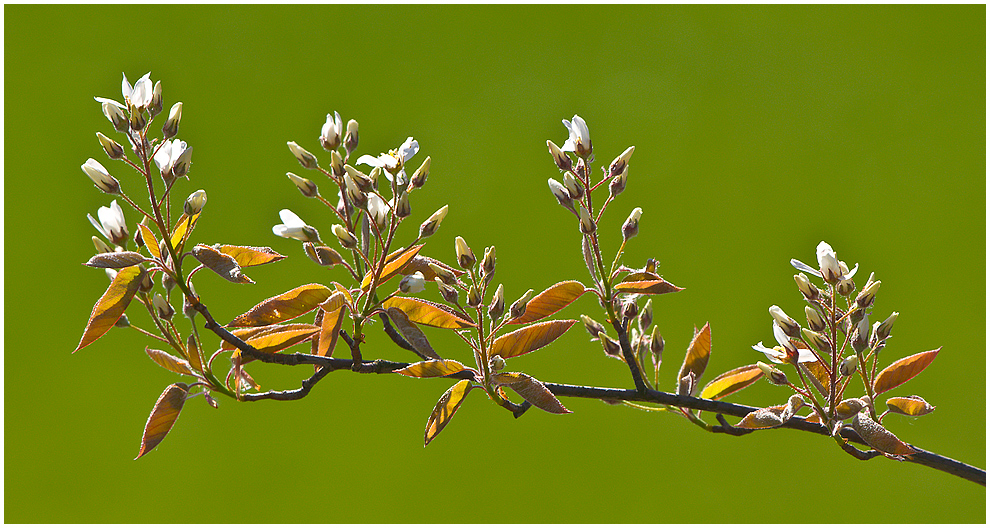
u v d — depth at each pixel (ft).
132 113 8.70
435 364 8.76
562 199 8.77
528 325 8.79
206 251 8.74
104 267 8.71
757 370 8.87
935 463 8.77
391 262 8.76
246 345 8.75
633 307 8.83
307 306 8.75
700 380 8.86
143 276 8.72
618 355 8.86
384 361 8.77
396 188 8.74
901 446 8.74
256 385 8.84
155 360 8.77
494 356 8.75
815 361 8.82
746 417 8.78
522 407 8.77
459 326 8.77
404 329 8.76
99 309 8.71
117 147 8.70
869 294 8.74
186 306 8.75
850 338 8.76
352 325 8.82
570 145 8.77
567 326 8.78
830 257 8.75
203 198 8.73
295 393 8.76
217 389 8.77
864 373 8.79
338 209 8.77
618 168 8.77
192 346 8.76
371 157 8.73
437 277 8.78
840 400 8.78
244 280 8.72
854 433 8.80
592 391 8.81
